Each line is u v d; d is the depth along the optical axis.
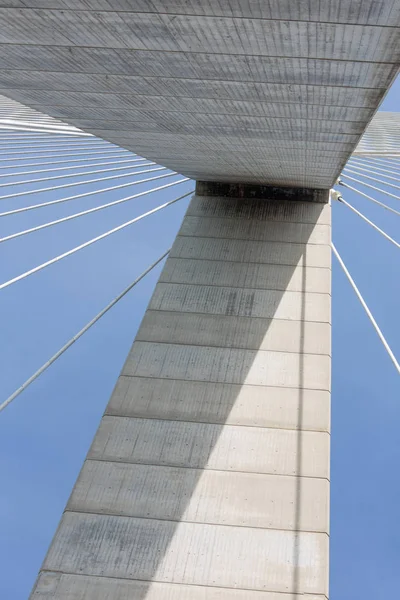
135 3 4.67
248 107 7.48
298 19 4.73
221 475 10.52
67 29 5.32
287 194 15.62
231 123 8.49
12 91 7.92
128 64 6.18
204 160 12.23
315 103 7.04
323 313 13.15
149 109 8.12
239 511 10.03
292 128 8.47
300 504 10.09
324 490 10.26
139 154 12.53
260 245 14.65
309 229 14.98
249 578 9.25
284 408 11.45
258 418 11.31
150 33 5.28
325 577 9.25
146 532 9.83
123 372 12.18
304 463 10.62
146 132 9.80
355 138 8.66
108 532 9.84
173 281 13.91
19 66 6.64
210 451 10.86
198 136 9.67
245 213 15.40
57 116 9.50
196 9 4.71
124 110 8.28
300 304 13.34
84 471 10.64
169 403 11.64
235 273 14.04
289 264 14.21
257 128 8.63
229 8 4.65
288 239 14.77
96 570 9.42
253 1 4.48
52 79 7.05
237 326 12.93
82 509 10.13
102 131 10.15
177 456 10.82
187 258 14.43
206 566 9.40
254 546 9.59
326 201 15.48
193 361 12.34
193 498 10.23
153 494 10.32
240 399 11.63
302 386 11.80
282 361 12.23
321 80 6.17
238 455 10.78
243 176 14.32
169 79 6.61
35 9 4.91
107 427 11.30
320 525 9.82
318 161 11.15
